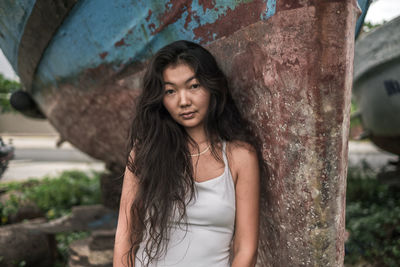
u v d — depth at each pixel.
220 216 1.08
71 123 2.81
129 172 1.21
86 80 2.06
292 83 0.95
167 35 1.44
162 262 1.13
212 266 1.11
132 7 1.48
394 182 4.73
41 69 2.44
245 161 1.10
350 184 4.81
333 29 0.86
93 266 2.55
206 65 1.05
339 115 0.94
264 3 0.99
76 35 1.82
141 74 1.69
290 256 1.16
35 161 9.91
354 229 3.30
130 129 1.26
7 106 8.59
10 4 1.90
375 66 4.07
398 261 2.87
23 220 3.71
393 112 4.28
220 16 1.18
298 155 1.00
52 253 3.10
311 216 1.02
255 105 1.15
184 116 1.08
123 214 1.20
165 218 1.10
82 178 6.17
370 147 13.81
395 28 3.65
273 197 1.18
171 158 1.13
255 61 1.08
